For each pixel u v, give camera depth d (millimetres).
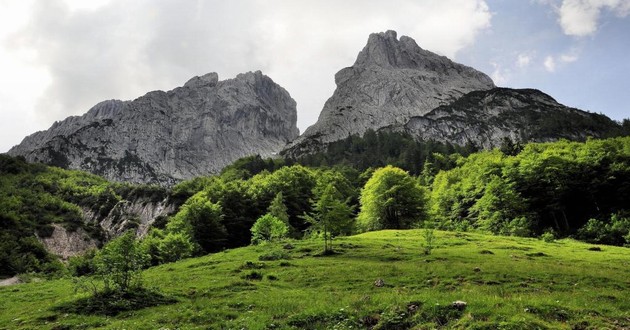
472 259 39531
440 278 30531
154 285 31203
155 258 71062
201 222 88500
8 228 141625
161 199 191875
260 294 26531
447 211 111125
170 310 23000
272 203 94750
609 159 87500
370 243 52406
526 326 15133
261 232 64875
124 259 26094
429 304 18250
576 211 87750
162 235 92875
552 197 84062
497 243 53031
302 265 38406
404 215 90312
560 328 15266
